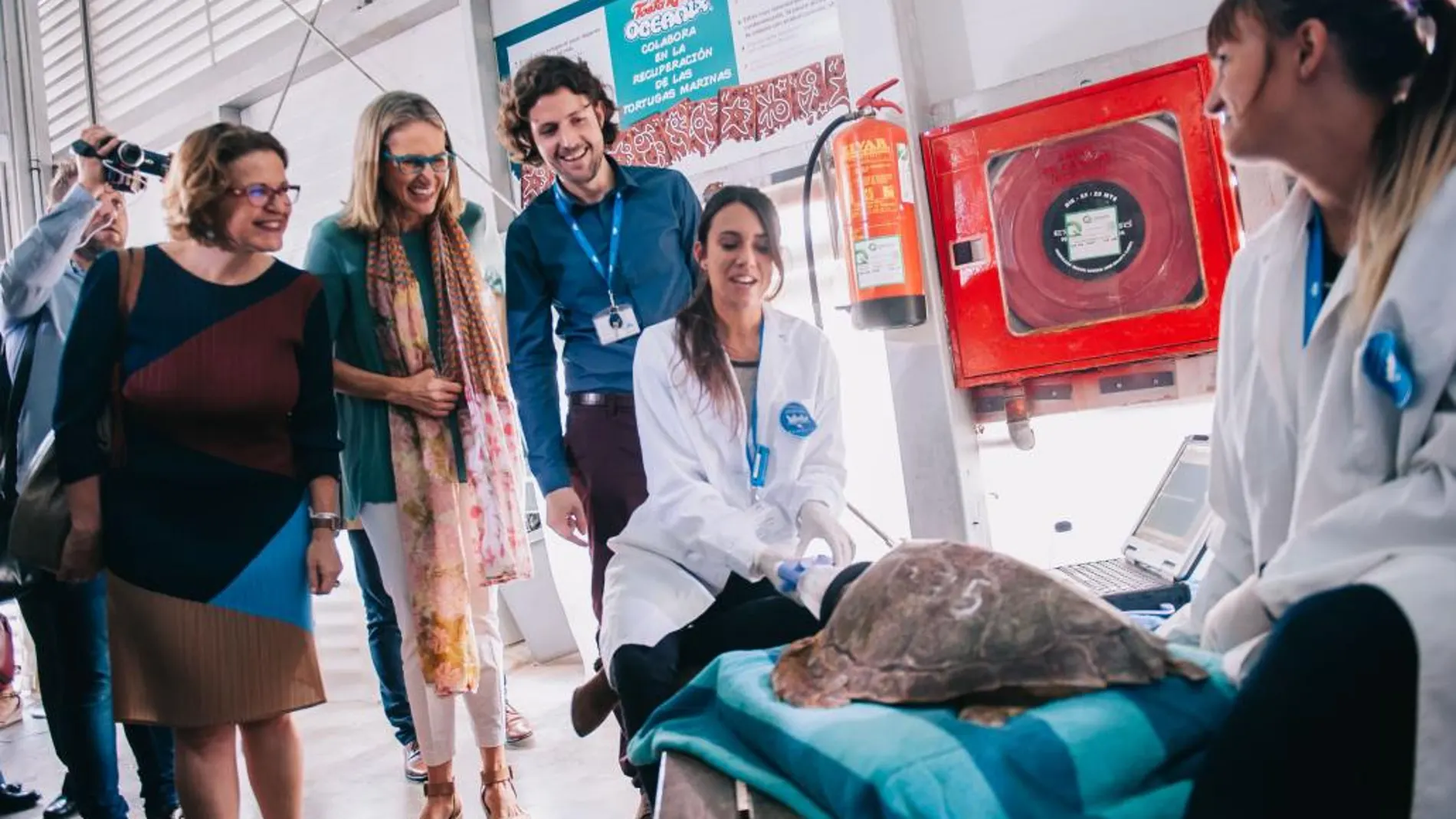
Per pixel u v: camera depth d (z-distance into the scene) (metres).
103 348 1.94
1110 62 2.71
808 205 2.79
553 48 3.67
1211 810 0.92
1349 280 1.11
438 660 2.29
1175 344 2.56
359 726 3.67
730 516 1.86
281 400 2.03
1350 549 1.04
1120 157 2.59
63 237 2.49
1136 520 2.70
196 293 1.98
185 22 4.98
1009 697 1.01
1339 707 0.90
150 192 5.15
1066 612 1.05
